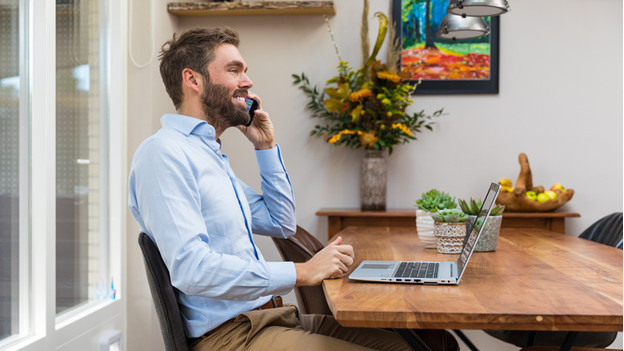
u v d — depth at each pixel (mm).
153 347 2984
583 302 1277
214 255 1447
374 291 1410
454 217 2094
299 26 3686
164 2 3307
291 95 3688
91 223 2441
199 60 1724
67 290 2252
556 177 3611
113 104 2598
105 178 2566
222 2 3547
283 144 3695
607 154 3592
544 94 3615
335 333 1790
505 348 3541
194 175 1564
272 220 2057
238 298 1467
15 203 1873
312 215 3688
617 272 1690
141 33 3010
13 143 1860
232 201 1645
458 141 3645
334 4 3504
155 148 1514
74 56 2314
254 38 3697
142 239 1482
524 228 3346
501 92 3633
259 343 1546
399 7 3643
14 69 1868
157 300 1484
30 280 1959
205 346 1588
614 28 3576
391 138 3453
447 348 2037
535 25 3609
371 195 3436
